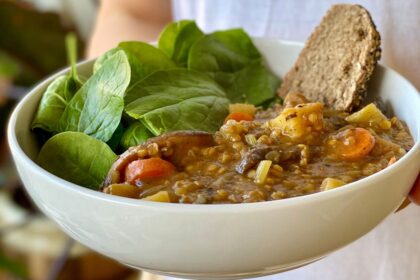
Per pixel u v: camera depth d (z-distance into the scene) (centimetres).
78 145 47
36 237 108
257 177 43
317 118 46
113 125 47
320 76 54
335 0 58
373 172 44
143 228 39
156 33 73
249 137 46
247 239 39
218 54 57
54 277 102
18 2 130
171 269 41
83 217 40
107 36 74
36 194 43
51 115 50
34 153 50
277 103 55
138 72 53
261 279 62
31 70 129
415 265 57
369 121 48
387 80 52
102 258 107
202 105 50
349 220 40
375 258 59
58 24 132
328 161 45
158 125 48
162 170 43
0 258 108
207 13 66
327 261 60
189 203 41
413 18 54
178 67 56
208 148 45
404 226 57
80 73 54
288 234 39
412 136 48
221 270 40
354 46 52
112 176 44
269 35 63
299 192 42
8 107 123
